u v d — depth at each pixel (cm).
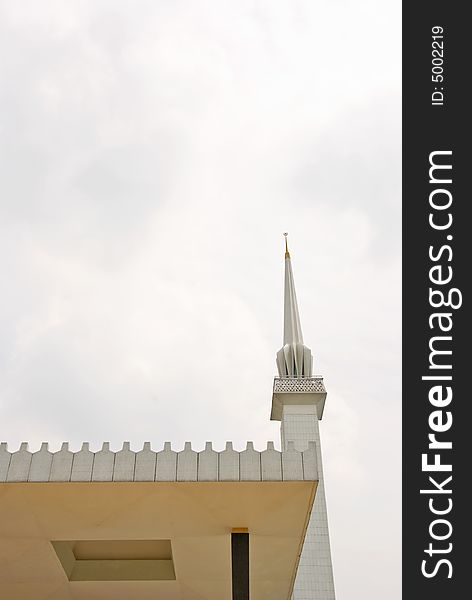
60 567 1966
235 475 1588
